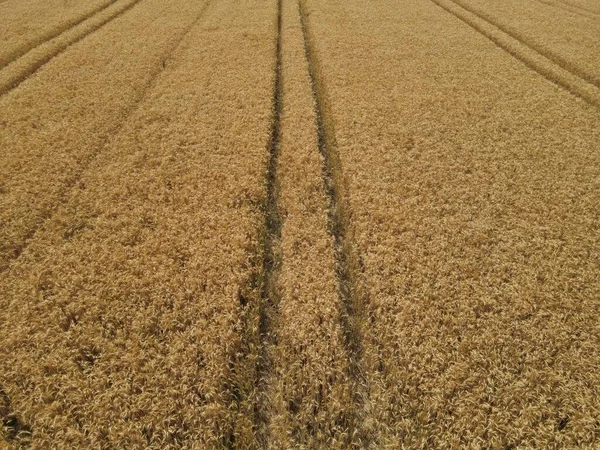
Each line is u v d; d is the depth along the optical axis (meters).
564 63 22.14
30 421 6.75
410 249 10.09
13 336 7.78
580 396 7.21
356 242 10.43
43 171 12.61
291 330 8.16
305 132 14.73
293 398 7.22
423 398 7.14
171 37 22.84
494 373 7.54
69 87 17.38
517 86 19.05
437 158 13.62
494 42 25.14
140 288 8.93
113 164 12.92
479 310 8.77
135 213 10.98
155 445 6.41
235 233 10.41
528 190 12.37
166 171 12.51
